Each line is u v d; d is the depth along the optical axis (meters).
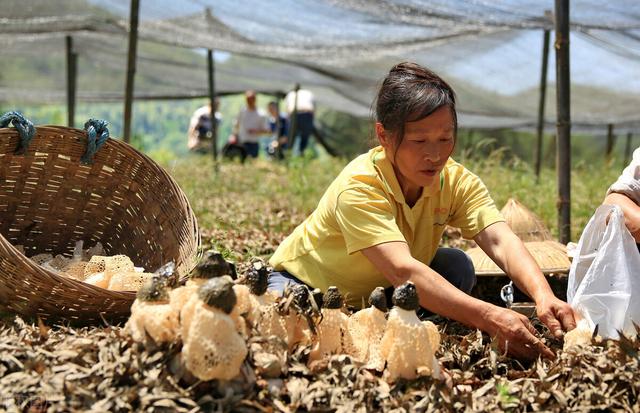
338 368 2.72
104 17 9.71
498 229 3.62
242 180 10.29
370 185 3.43
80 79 15.66
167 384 2.50
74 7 9.40
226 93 16.77
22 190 3.96
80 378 2.54
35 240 4.10
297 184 9.02
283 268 3.82
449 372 2.94
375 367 2.79
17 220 4.01
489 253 3.63
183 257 3.58
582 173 10.51
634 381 2.80
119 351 2.62
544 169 11.80
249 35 9.36
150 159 3.97
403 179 3.52
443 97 3.23
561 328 3.32
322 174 10.19
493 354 3.00
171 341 2.57
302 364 2.74
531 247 4.69
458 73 10.82
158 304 2.66
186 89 16.20
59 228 4.12
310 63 11.70
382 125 3.34
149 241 3.93
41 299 3.19
